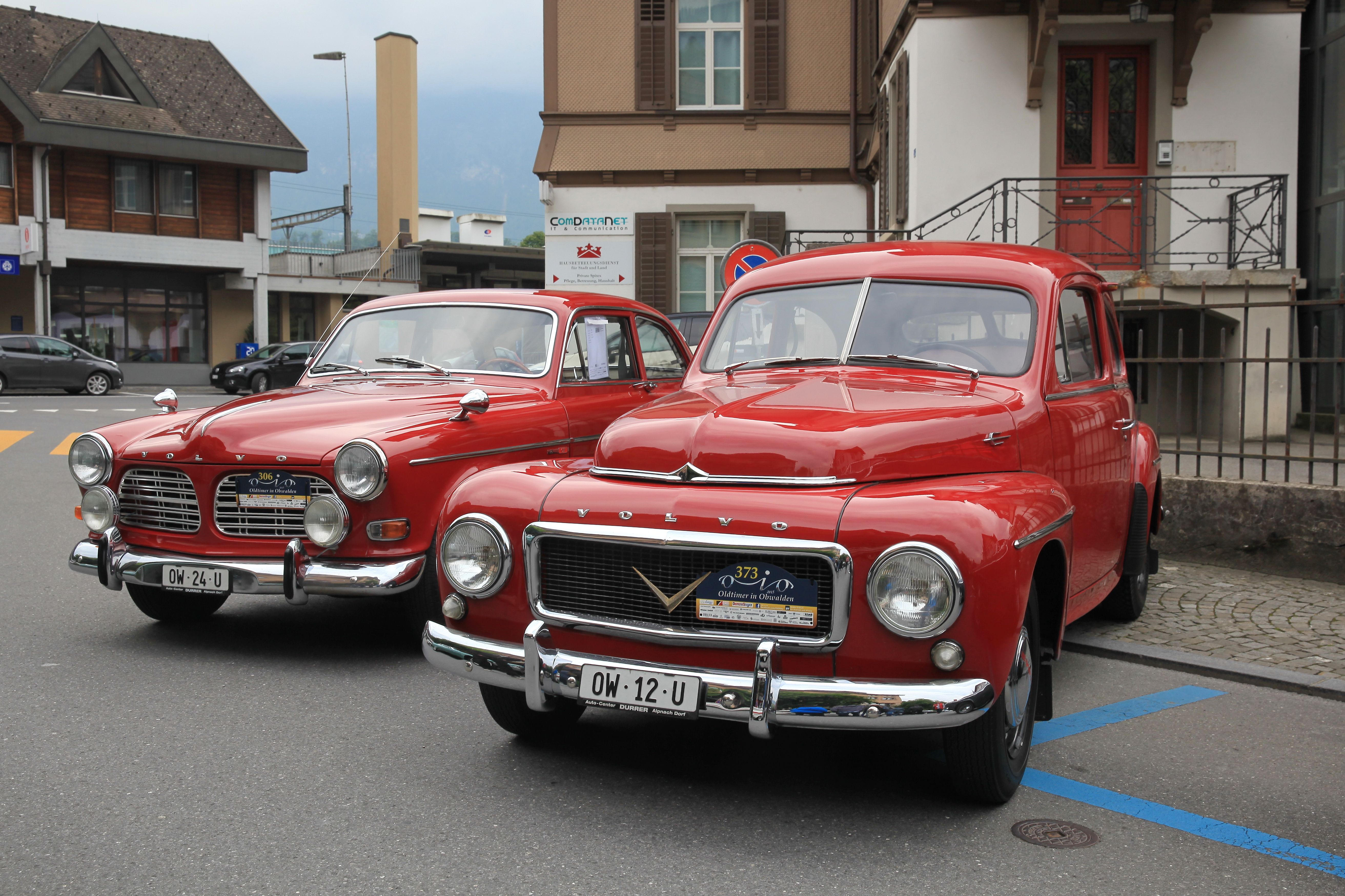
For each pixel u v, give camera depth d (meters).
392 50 46.44
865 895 3.04
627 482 3.73
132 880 3.08
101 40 32.78
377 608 6.64
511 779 3.90
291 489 5.22
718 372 4.75
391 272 40.62
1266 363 7.34
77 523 9.09
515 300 6.55
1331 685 5.01
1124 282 11.86
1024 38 13.06
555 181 18.67
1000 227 13.27
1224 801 3.76
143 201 33.41
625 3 18.58
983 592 3.19
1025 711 3.75
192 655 5.47
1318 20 12.88
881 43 16.45
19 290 32.50
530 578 3.68
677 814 3.60
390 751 4.16
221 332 36.12
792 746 4.30
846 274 4.77
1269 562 7.32
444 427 5.38
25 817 3.50
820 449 3.53
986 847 3.37
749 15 18.52
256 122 35.34
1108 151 13.30
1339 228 12.36
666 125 18.64
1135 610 6.14
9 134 31.02
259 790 3.76
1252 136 13.03
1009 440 3.92
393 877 3.12
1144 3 12.40
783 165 18.41
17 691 4.83
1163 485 7.81
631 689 3.45
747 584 3.41
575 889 3.06
